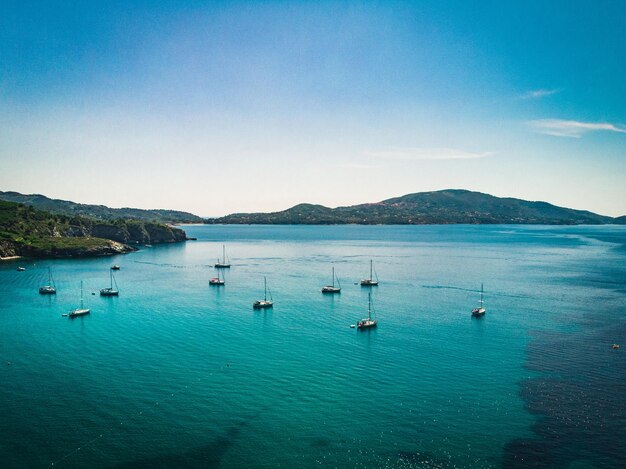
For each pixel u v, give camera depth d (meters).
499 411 63.62
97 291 156.00
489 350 89.38
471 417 62.00
